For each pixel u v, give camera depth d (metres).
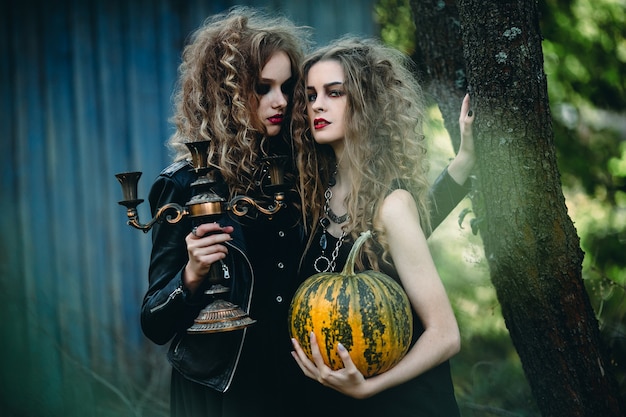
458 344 2.52
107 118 5.33
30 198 5.31
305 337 2.43
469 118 2.98
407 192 2.69
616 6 5.27
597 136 5.46
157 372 5.05
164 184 2.81
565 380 3.02
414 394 2.62
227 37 2.87
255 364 2.78
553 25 5.25
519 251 2.94
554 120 5.33
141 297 5.41
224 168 2.82
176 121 3.05
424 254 2.56
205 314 2.51
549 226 2.92
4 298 5.18
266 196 2.82
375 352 2.38
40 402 4.67
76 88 5.32
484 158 2.93
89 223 5.35
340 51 2.77
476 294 4.79
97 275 5.36
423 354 2.47
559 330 3.00
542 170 2.88
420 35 3.47
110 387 4.37
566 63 5.29
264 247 2.84
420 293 2.54
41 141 5.32
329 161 2.87
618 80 5.33
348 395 2.47
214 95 2.88
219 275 2.57
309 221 2.81
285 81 2.92
